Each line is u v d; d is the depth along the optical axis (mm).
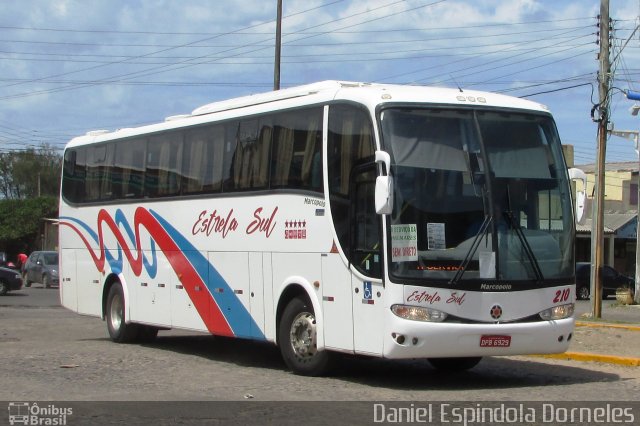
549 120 11703
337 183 11422
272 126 12945
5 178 95125
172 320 15188
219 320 13875
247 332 13195
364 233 10891
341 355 11961
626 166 60969
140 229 16203
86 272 18078
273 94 13258
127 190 16734
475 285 10570
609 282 42750
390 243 10422
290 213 12312
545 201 11297
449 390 10961
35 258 42188
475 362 12734
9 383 11266
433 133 10898
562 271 11219
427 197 10625
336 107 11602
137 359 14148
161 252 15547
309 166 12000
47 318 24203
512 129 11344
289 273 12273
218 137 14219
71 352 15008
